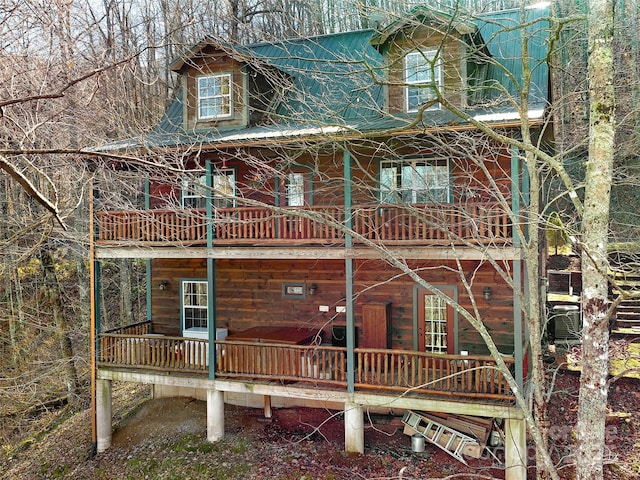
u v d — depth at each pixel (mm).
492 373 9594
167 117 15727
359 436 10734
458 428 10930
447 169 12094
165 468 11203
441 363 10047
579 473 6574
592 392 6516
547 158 7082
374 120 11836
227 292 14445
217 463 11047
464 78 10406
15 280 19609
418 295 12500
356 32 15008
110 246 12625
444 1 10156
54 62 7168
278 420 12781
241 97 13664
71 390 17656
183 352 12234
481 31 13945
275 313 13961
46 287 18797
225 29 13852
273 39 14930
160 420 13375
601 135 6590
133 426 13320
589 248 6504
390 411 12266
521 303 8180
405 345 12633
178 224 12312
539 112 9695
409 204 9273
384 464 10398
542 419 8117
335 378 10898
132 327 14242
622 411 11297
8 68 7066
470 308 12047
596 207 6543
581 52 14570
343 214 11047
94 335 12766
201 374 12141
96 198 13234
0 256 15594
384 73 11250
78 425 15023
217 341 11789
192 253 11938
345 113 12828
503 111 10305
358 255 10523
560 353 14492
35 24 6672
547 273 18188
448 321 12242
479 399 9867
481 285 11992
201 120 14219
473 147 8641
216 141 11383
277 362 11383
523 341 11555
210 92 14273
